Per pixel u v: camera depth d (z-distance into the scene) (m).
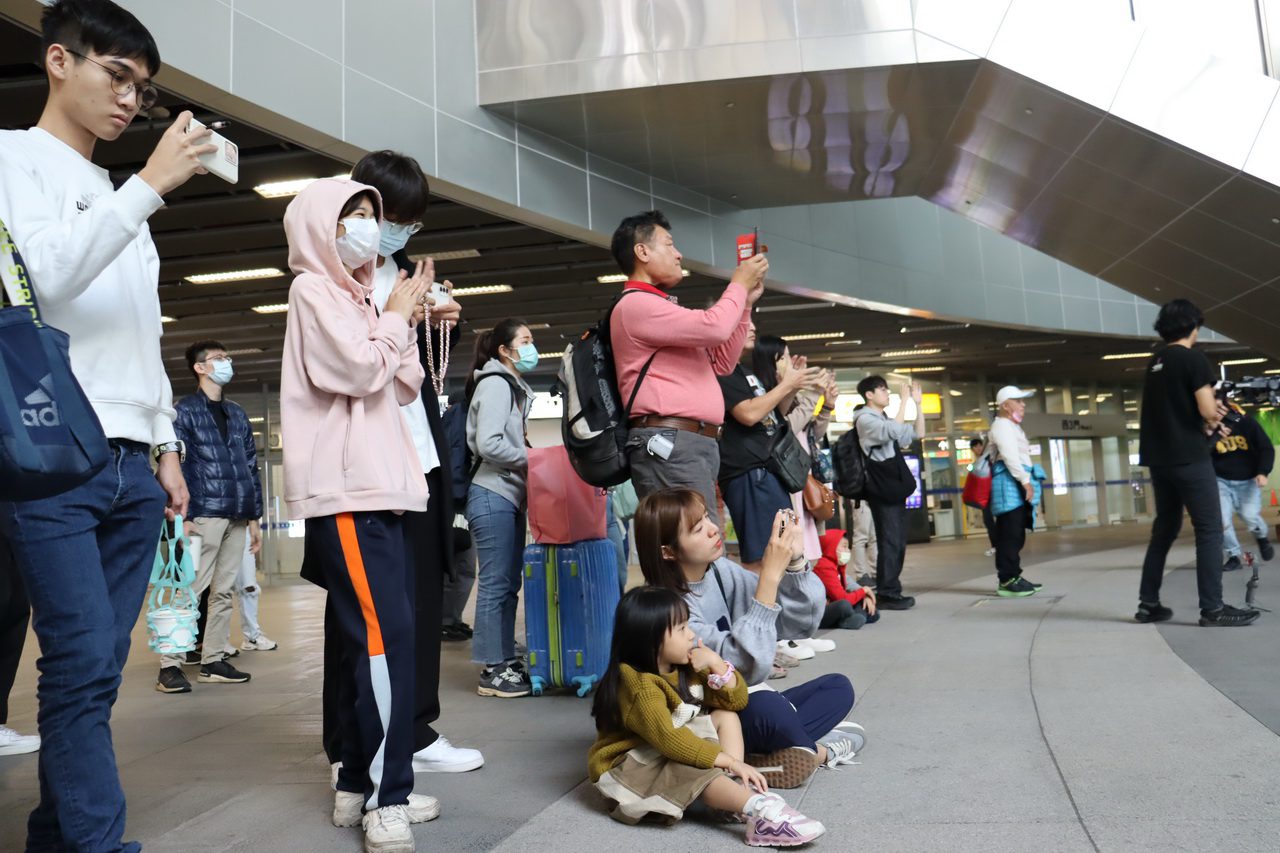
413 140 9.23
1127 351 25.06
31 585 2.20
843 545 6.78
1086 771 2.93
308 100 8.08
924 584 10.66
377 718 2.58
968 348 23.72
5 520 2.20
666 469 3.61
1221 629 5.57
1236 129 9.89
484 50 10.17
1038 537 21.69
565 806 2.87
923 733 3.52
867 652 5.55
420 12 9.52
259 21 7.66
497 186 10.20
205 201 10.16
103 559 2.40
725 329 3.56
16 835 2.82
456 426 5.34
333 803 3.02
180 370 20.08
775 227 14.74
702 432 3.69
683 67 9.86
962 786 2.85
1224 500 9.59
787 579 3.75
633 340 3.66
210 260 12.48
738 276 3.74
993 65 9.73
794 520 3.07
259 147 9.04
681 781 2.59
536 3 10.12
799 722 2.96
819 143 11.48
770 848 2.43
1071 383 31.52
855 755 3.25
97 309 2.38
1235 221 10.94
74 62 2.36
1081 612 6.80
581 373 3.81
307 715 4.66
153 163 2.25
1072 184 11.61
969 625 6.49
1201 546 5.78
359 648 2.62
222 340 17.86
